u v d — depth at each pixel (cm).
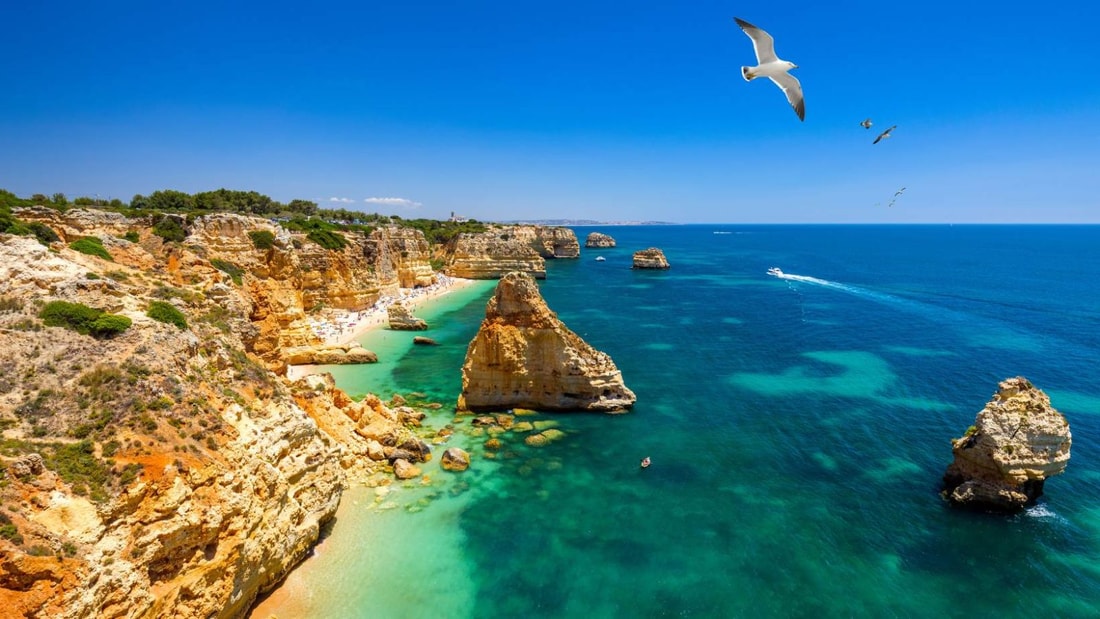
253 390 2670
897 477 3725
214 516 1989
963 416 4778
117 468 1814
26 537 1538
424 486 3497
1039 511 3272
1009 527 3136
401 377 5834
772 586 2692
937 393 5381
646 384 5681
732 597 2612
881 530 3136
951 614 2517
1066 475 3678
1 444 1742
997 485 3272
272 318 4781
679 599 2594
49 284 2466
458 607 2500
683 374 6053
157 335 2422
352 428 3922
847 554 2931
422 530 3041
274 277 6291
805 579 2742
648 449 4147
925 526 3167
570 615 2481
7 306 2262
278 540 2414
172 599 1858
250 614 2311
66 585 1533
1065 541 3017
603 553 2917
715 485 3634
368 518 3114
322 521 2888
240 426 2391
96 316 2344
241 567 2153
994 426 3253
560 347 4753
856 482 3669
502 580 2686
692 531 3127
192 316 3077
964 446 3406
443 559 2816
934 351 6981
